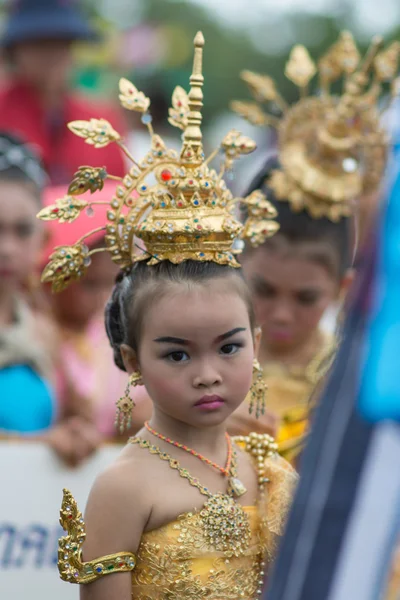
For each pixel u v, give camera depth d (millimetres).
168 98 24109
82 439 11094
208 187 7566
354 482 5879
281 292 11016
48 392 11656
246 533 7590
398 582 6371
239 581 7512
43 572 10992
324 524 5898
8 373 11422
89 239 12539
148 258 7543
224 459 7762
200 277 7297
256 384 7887
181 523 7379
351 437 5914
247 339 7383
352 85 11562
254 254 11031
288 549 5988
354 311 6238
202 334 7203
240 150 7973
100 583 7285
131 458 7570
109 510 7344
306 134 11609
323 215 11109
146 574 7355
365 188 11516
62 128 18297
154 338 7285
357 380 5988
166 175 7656
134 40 31547
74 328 12695
